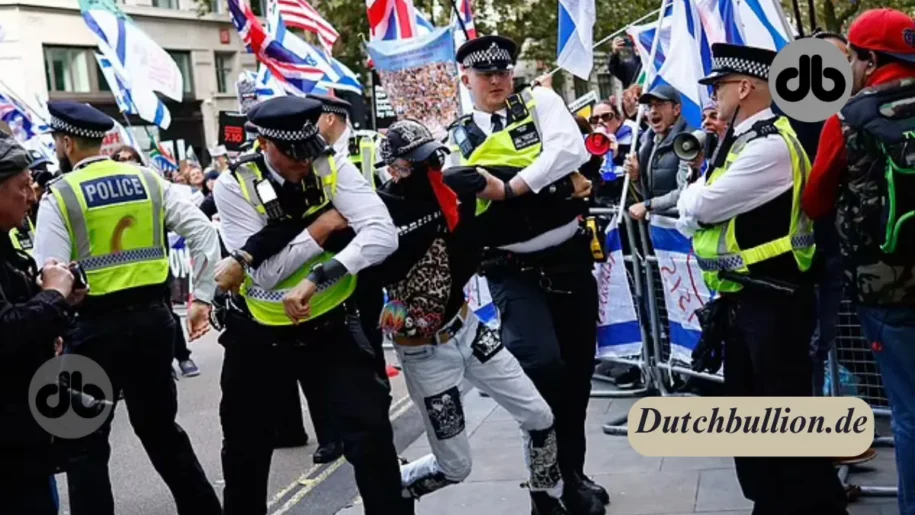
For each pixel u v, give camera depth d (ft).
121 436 23.34
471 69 14.94
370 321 13.57
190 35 92.99
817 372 15.71
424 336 12.94
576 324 15.17
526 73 84.28
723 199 12.21
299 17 33.47
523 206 14.48
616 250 21.06
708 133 14.56
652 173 19.85
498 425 20.65
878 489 14.97
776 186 12.14
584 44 20.54
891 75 11.26
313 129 11.80
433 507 16.16
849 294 12.10
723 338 13.03
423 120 18.65
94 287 14.67
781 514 13.02
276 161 11.96
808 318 12.55
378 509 12.23
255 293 12.48
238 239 12.32
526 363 14.39
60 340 12.18
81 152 15.26
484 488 16.85
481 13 74.08
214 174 34.73
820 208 12.00
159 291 15.20
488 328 13.51
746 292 12.59
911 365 11.51
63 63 85.61
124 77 32.12
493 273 14.94
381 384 12.60
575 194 14.79
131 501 18.65
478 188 13.52
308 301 11.84
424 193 12.59
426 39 18.61
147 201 14.99
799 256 12.29
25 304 10.11
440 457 13.35
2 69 82.07
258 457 12.94
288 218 12.12
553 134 14.38
